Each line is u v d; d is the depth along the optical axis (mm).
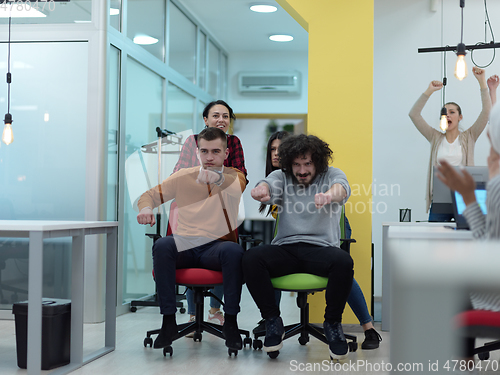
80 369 2301
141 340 2918
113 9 3848
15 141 3650
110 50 3758
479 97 4863
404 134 4996
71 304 2395
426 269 785
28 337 2109
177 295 4125
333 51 3348
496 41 4855
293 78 6996
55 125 3625
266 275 2436
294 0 3383
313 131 3352
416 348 802
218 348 2717
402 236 1645
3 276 3598
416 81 4988
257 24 6113
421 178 4953
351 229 3277
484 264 776
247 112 7180
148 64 4508
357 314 2754
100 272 3490
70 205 3582
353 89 3320
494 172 1344
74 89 3617
